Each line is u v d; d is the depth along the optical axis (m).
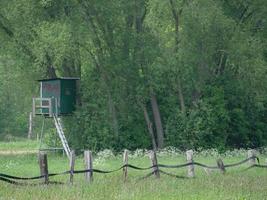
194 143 131.62
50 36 119.19
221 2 133.38
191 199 56.38
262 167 86.44
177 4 123.69
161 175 76.50
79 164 103.00
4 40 132.50
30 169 94.75
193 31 124.56
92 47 129.50
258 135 142.00
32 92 144.88
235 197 57.56
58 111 131.88
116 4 126.25
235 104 137.25
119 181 69.75
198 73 132.38
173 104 135.88
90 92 134.25
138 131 135.62
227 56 130.88
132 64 130.25
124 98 134.00
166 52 128.12
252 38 128.50
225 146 135.50
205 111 131.38
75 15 126.38
